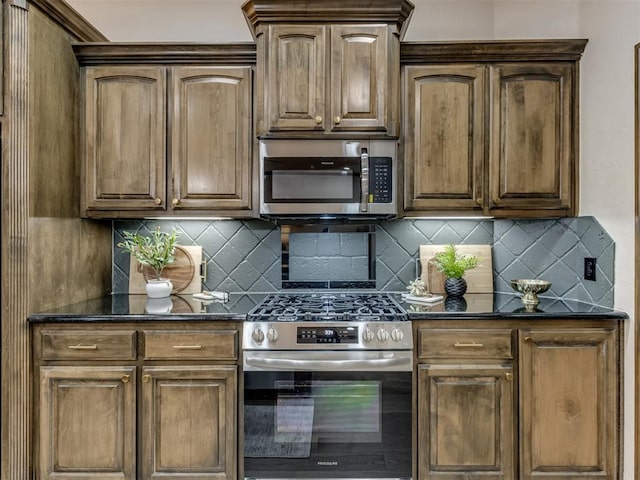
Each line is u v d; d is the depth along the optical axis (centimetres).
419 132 228
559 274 241
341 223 264
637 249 189
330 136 221
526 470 196
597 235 214
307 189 223
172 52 227
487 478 196
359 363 192
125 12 271
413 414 197
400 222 265
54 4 205
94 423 195
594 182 216
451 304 224
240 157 230
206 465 196
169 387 196
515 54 226
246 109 229
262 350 193
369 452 196
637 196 189
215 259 265
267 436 196
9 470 189
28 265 193
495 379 196
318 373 195
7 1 187
